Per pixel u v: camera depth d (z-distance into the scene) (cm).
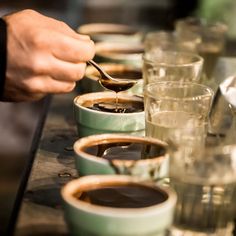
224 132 88
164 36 133
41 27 91
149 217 67
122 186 75
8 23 90
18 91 92
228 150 73
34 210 79
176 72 105
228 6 181
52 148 97
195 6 195
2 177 189
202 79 122
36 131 109
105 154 83
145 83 106
